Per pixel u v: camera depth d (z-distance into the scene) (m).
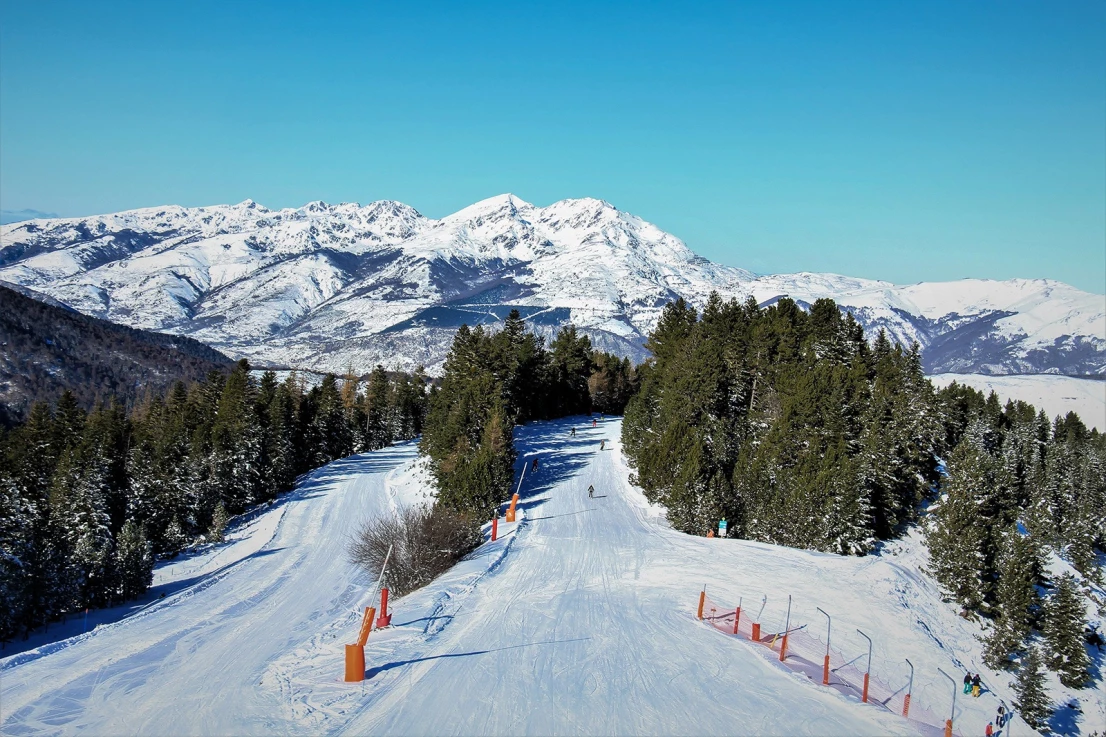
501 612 33.81
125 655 32.12
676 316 94.25
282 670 27.44
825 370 64.62
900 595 41.91
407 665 26.88
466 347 84.06
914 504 62.66
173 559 60.28
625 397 136.25
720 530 52.47
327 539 60.47
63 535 58.28
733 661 28.25
